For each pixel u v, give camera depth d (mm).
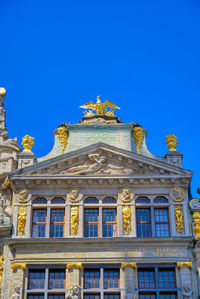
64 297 44344
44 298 44156
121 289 44406
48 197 48188
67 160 49031
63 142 51875
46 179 48281
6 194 49000
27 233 46531
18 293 43969
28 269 45312
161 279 45062
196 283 44875
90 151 49438
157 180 48406
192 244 46156
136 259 45375
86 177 48250
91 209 47906
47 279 44875
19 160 50406
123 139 52000
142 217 47656
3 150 51219
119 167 49094
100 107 55062
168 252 45688
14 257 45656
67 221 46969
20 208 47562
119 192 48156
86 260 45344
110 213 47781
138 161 48938
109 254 45562
